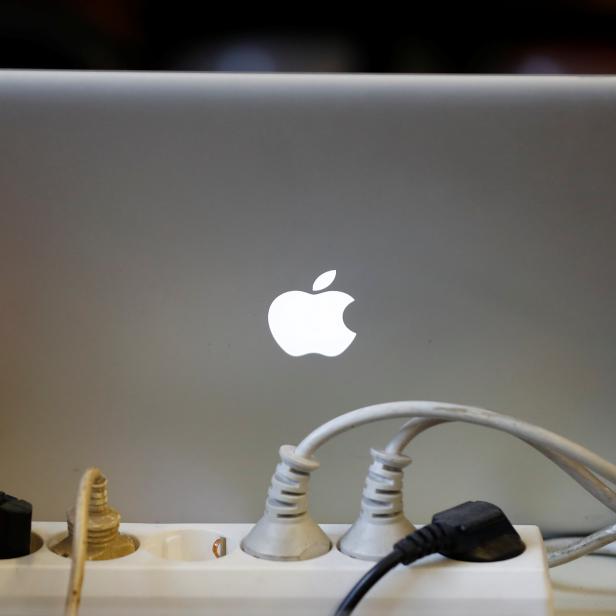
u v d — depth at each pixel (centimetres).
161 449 68
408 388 68
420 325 67
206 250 68
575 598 67
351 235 67
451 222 67
